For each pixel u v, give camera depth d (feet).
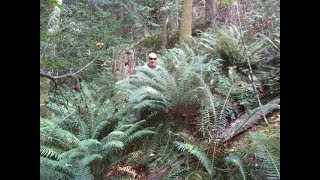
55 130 13.70
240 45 21.03
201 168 12.30
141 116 17.37
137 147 15.66
